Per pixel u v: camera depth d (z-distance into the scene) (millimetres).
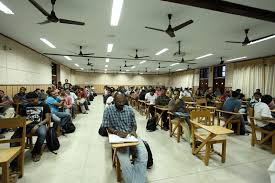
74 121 5953
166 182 2309
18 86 6492
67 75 15258
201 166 2771
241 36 5203
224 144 2883
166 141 3975
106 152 3264
